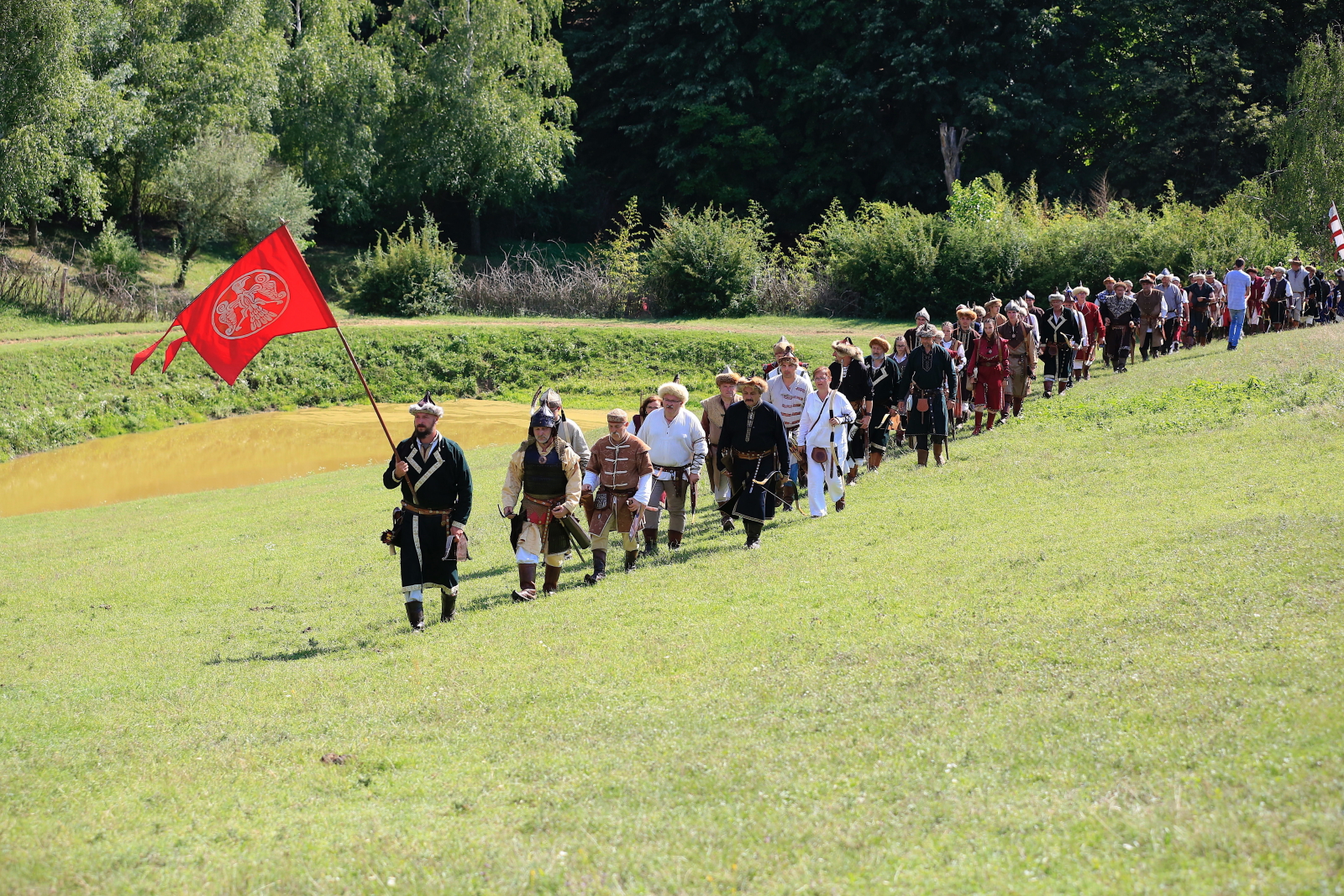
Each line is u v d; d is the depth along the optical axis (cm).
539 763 615
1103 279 3891
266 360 3631
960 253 4131
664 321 4381
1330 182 4231
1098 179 5634
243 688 852
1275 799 453
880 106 5950
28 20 3738
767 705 671
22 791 630
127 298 4022
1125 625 727
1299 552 821
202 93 4575
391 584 1295
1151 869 418
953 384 1534
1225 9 5584
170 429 3228
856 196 6016
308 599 1256
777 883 446
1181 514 1039
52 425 3050
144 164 4572
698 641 827
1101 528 1029
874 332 3959
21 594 1396
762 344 3819
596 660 806
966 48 5628
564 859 488
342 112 5216
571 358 3884
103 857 520
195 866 510
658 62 6144
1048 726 574
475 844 509
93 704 842
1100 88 5747
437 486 1001
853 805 512
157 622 1198
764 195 6238
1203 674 607
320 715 752
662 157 6056
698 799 541
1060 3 5831
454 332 3959
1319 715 525
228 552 1603
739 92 5944
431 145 5403
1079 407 1792
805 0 5872
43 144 3794
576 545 1088
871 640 778
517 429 3125
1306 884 390
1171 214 3881
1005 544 1022
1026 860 439
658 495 1243
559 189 6150
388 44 5428
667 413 1224
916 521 1184
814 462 1284
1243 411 1558
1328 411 1444
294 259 1027
